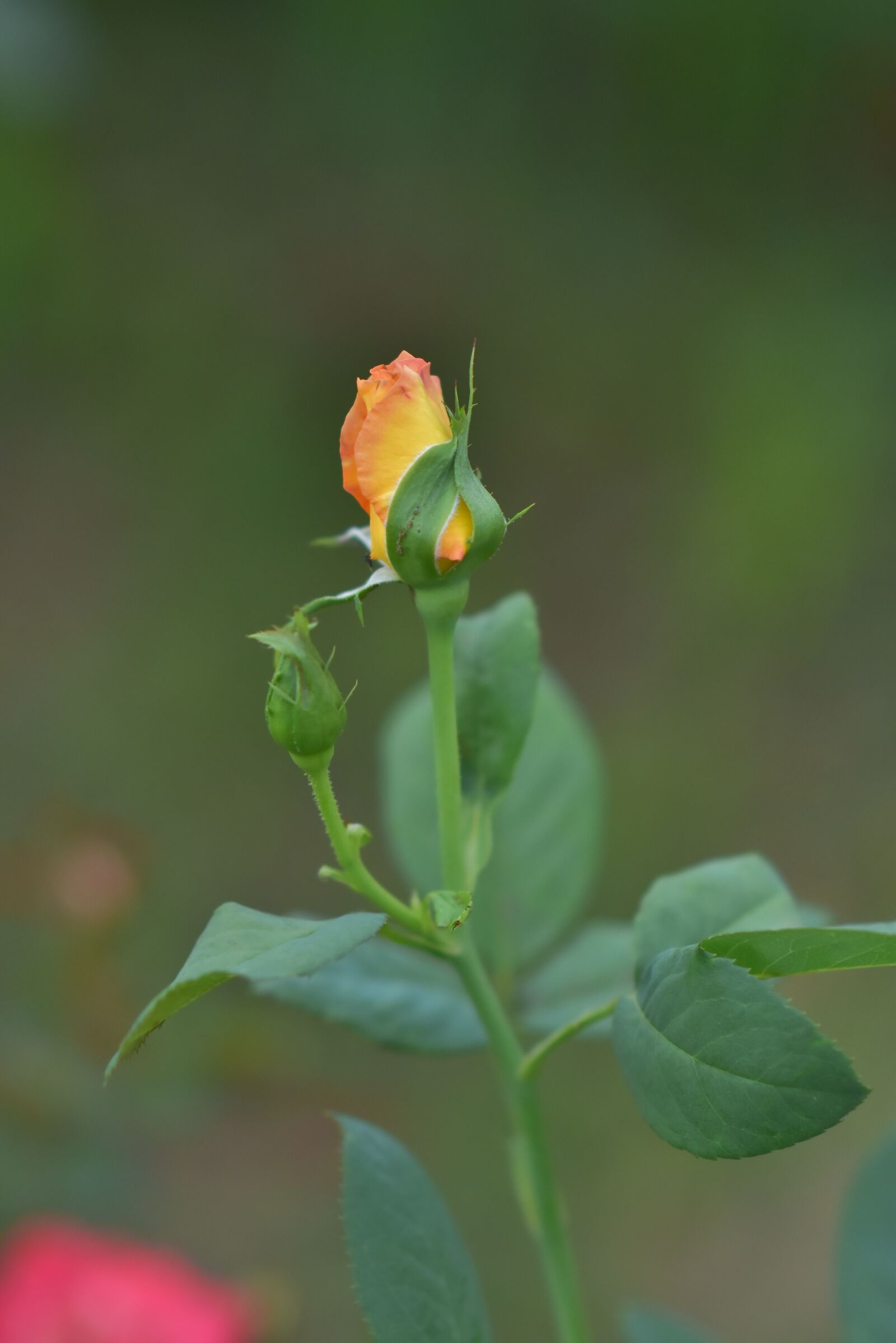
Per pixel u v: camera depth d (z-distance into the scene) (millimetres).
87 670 2807
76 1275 1062
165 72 3680
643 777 2691
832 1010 2178
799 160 3596
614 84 3631
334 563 3049
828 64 3486
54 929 1207
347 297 3465
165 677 2799
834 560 2990
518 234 3600
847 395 3219
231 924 887
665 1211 1988
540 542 3203
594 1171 2035
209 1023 1223
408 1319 903
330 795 922
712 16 3496
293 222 3576
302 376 3338
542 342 3443
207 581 3006
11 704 2727
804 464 3090
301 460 3229
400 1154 917
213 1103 1230
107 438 3250
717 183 3633
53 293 3354
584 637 3021
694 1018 886
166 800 2566
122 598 2953
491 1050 941
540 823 1008
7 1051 1178
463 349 3424
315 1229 1657
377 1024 975
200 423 3277
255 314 3414
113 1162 1215
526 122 3691
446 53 3654
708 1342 984
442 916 917
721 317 3439
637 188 3670
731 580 3002
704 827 2605
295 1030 1241
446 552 920
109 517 3137
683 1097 884
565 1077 2139
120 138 3564
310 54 3701
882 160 3545
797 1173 2023
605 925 1009
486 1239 1885
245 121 3689
